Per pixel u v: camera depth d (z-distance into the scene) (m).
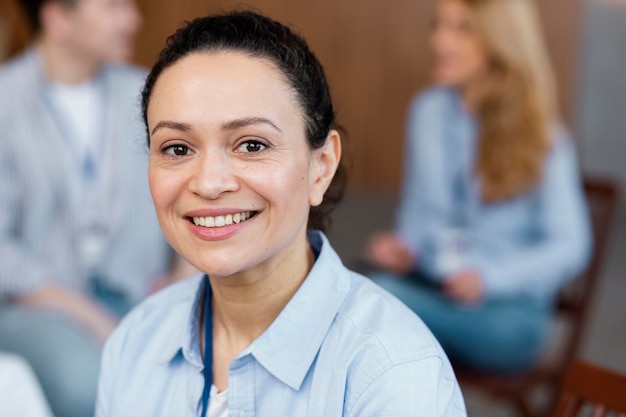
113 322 2.25
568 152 2.48
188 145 0.86
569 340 2.37
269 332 0.92
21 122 2.26
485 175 2.46
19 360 1.59
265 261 0.92
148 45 4.87
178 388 1.01
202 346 1.00
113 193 2.32
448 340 2.34
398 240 2.56
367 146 5.20
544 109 2.46
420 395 0.87
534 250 2.39
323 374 0.91
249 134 0.84
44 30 2.27
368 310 0.94
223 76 0.84
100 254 2.33
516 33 2.43
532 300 2.38
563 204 2.41
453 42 2.49
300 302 0.93
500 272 2.34
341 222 5.06
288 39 0.89
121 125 2.33
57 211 2.30
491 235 2.48
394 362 0.88
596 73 5.73
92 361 2.06
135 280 2.36
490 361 2.31
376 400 0.87
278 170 0.85
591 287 2.38
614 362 3.47
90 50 2.28
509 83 2.44
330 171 0.95
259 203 0.85
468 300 2.32
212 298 1.00
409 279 2.54
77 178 2.29
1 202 2.25
